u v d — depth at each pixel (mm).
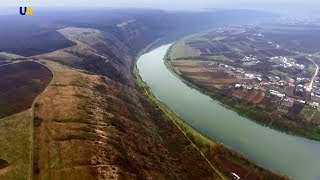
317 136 148375
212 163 119812
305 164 124375
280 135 149625
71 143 101875
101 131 113062
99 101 139375
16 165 90938
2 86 146375
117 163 97625
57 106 124625
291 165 122938
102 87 159500
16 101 129625
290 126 155625
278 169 119500
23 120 112938
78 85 150125
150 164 108750
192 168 116562
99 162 95438
